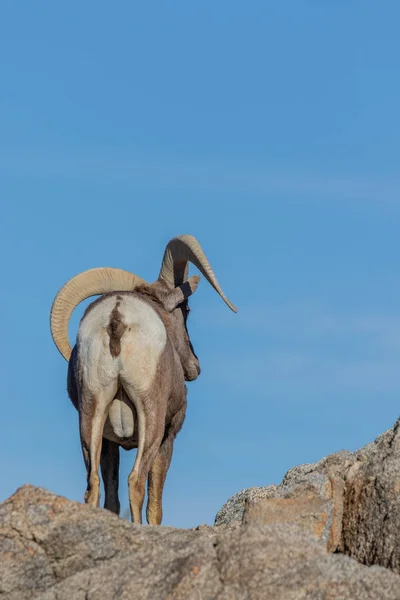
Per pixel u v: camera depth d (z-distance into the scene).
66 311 52.41
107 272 53.09
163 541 36.88
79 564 36.41
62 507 37.25
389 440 41.47
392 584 31.66
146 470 46.91
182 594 32.28
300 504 39.56
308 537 34.28
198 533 38.34
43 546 36.62
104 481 50.69
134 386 46.62
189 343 54.97
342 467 41.22
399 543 37.59
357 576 32.00
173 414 51.59
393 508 38.44
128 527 37.16
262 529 33.97
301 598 31.56
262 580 32.22
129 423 47.78
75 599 33.62
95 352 46.62
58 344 52.25
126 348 46.50
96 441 46.44
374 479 39.75
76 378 47.47
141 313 47.28
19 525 36.81
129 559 34.56
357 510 39.66
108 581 33.84
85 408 46.78
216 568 32.88
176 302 53.03
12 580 36.09
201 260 52.25
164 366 47.44
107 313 46.94
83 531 36.75
